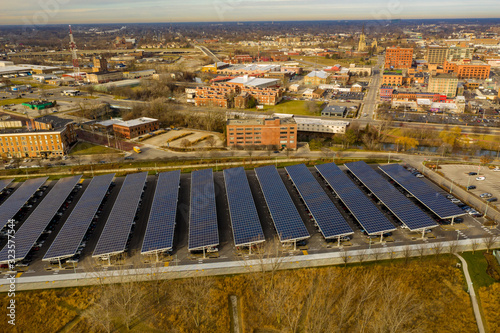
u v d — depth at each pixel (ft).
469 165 593.01
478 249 378.12
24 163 640.58
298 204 478.18
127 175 541.34
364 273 348.18
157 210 435.94
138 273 356.18
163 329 297.53
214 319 307.37
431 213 450.71
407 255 355.36
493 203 467.93
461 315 302.45
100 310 314.14
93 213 435.53
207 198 462.60
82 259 379.96
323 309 306.96
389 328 285.43
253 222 408.26
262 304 320.29
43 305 322.14
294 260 370.53
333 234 382.63
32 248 398.01
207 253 386.11
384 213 451.12
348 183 499.10
